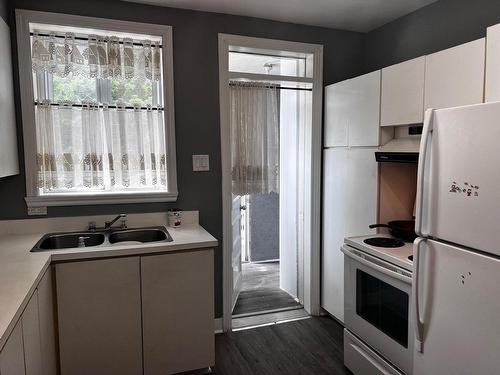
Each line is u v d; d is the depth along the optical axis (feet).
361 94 8.55
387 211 8.28
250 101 9.93
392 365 6.66
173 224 8.87
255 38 9.41
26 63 7.75
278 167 10.46
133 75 8.48
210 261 7.62
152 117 8.78
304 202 10.75
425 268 5.21
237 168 9.94
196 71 9.04
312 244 10.47
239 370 8.09
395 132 8.05
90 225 8.47
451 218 4.73
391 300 6.57
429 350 5.22
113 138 8.50
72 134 8.25
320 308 10.70
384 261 6.73
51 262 6.57
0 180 7.89
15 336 4.37
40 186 8.11
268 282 13.26
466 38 7.70
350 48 10.47
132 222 8.83
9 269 5.75
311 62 10.11
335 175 9.68
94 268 6.85
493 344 4.27
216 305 9.68
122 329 7.14
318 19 9.53
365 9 8.87
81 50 8.20
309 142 10.34
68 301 6.75
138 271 7.13
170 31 8.67
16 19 7.59
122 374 7.23
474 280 4.47
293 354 8.71
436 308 5.05
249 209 15.39
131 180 8.75
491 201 4.19
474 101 5.79
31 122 7.89
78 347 6.89
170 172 8.95
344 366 8.21
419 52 8.87
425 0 8.32
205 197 9.40
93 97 8.29
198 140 9.22
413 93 7.03
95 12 8.14
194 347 7.66
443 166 4.82
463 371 4.69
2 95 6.81
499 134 4.08
